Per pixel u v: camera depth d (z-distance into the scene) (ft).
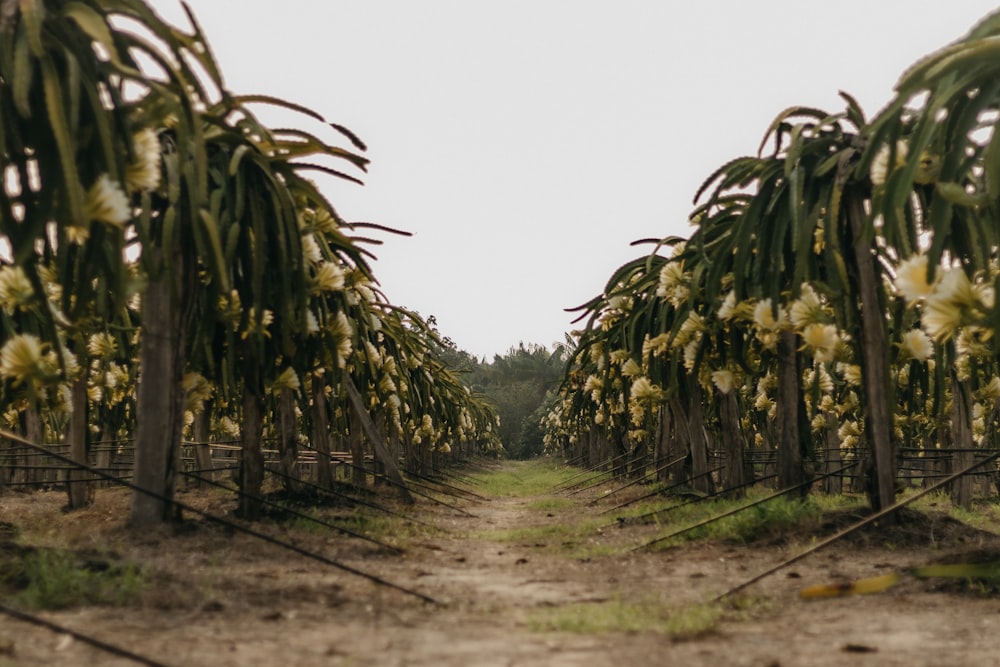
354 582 14.76
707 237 25.02
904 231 17.16
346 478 50.70
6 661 8.54
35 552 14.17
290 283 20.18
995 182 11.63
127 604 11.78
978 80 12.28
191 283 19.81
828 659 9.44
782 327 20.06
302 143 20.99
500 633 11.02
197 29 15.51
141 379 19.35
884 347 19.83
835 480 34.35
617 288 34.58
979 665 9.02
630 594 14.51
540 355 209.67
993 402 31.65
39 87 13.92
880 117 14.53
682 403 35.27
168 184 18.24
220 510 25.36
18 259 13.42
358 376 37.63
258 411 23.56
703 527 21.49
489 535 26.81
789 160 19.48
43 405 21.77
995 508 30.91
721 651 9.91
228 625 10.94
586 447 101.81
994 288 10.82
